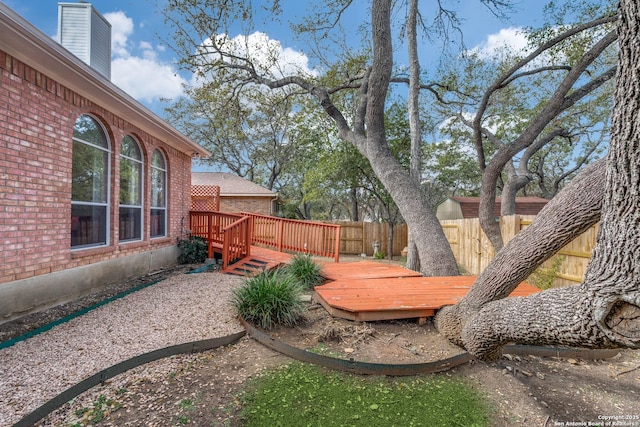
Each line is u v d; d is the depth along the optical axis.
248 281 4.57
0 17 3.24
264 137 21.44
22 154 4.11
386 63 6.80
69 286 4.88
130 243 6.51
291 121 17.05
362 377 3.06
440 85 10.81
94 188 5.64
